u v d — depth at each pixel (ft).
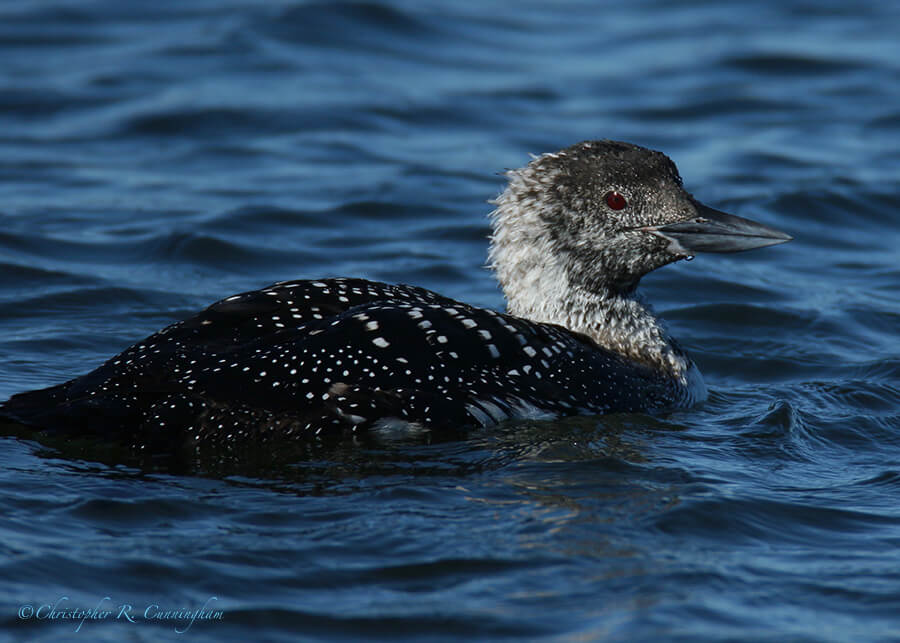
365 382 33.88
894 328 49.90
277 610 25.80
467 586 26.89
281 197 64.18
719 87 84.12
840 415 39.63
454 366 35.01
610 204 39.29
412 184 67.15
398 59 89.10
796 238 61.05
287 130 75.31
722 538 29.78
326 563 27.68
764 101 81.41
